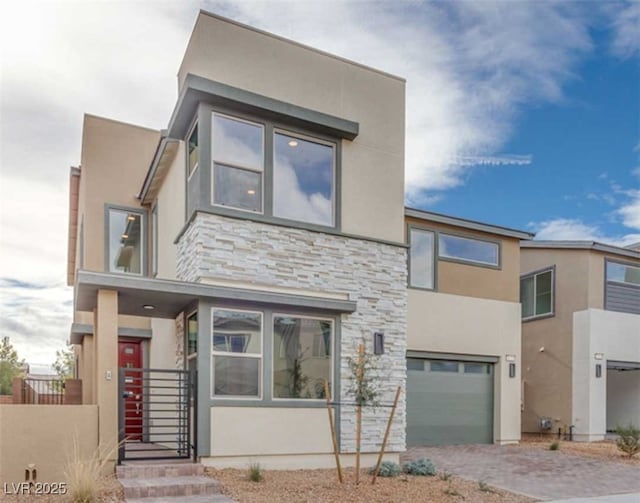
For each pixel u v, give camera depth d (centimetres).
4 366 2908
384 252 1044
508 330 1454
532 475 940
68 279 1697
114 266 1316
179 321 1001
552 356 1631
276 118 952
